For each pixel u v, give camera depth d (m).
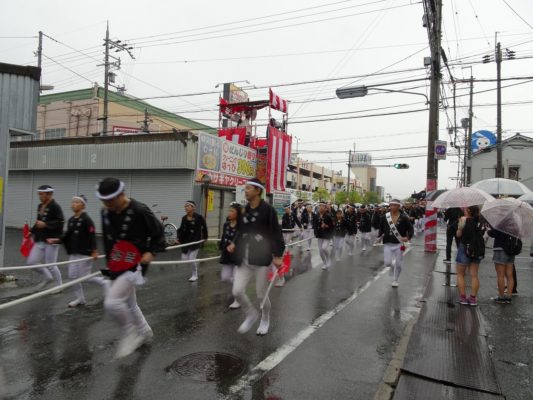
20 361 4.39
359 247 17.27
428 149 15.90
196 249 8.99
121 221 4.13
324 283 9.23
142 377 4.04
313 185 71.81
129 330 4.43
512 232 7.09
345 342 5.27
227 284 8.74
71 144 18.16
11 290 7.75
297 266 11.73
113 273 4.21
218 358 4.57
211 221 16.41
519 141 33.59
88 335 5.22
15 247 13.56
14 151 19.69
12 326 5.55
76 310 6.36
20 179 19.70
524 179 33.22
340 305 7.23
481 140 29.42
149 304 6.93
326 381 4.09
